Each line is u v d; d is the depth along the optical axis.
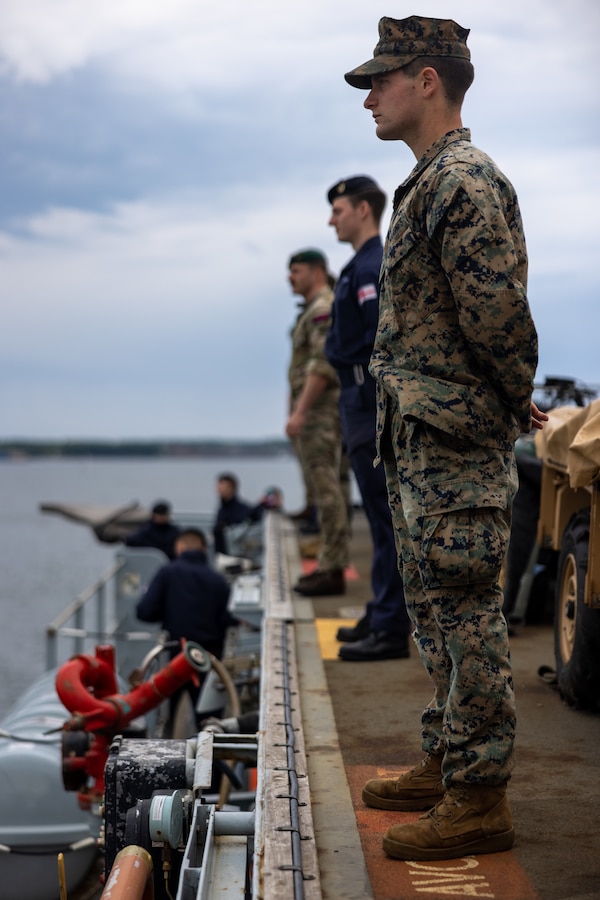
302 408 7.08
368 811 3.19
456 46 2.94
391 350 2.86
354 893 2.60
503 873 2.71
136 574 13.21
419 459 2.78
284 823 2.85
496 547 2.74
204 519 16.39
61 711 7.45
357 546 10.90
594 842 2.92
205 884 2.56
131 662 12.71
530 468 5.87
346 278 5.39
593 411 4.20
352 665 5.25
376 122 3.03
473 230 2.62
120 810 3.42
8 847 6.42
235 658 6.70
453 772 2.84
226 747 3.67
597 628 4.11
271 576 7.86
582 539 4.36
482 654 2.76
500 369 2.65
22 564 51.22
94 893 6.45
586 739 4.00
